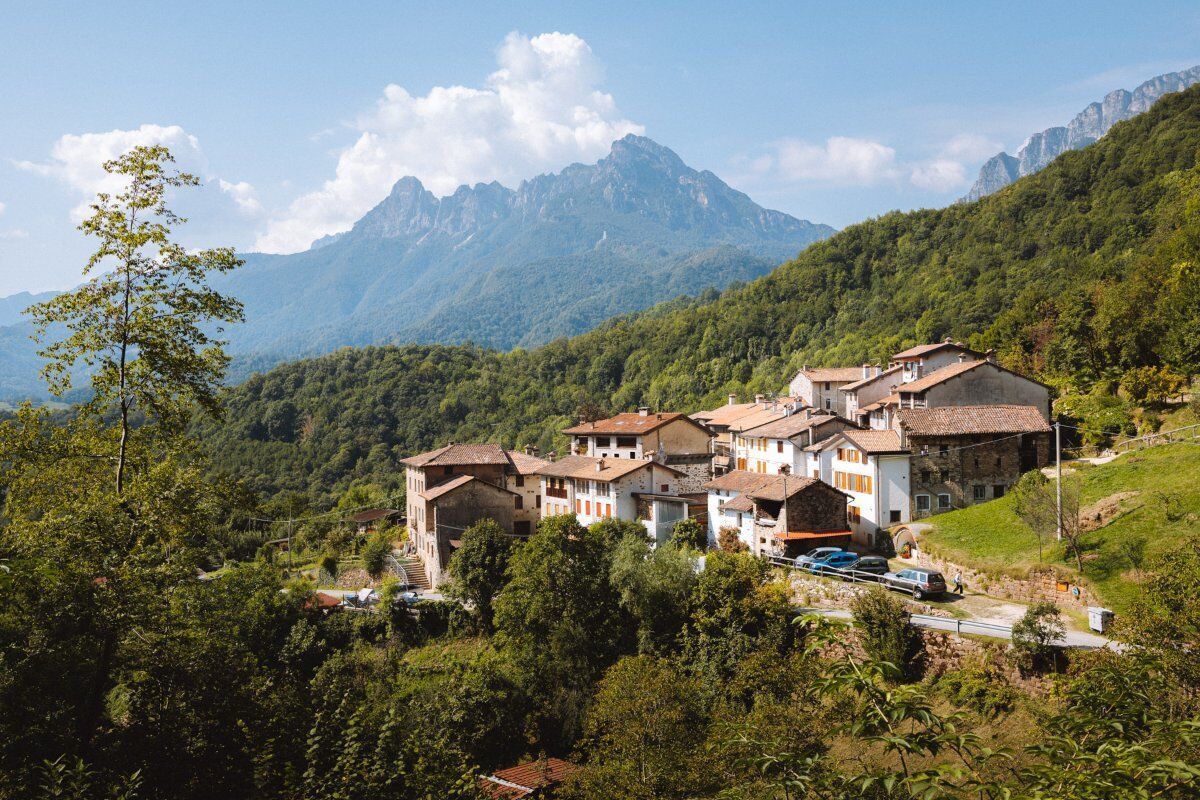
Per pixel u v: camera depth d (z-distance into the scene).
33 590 18.03
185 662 21.45
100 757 18.53
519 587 53.94
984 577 46.81
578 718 46.38
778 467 73.44
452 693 45.78
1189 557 28.05
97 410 23.55
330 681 49.34
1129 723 10.24
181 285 23.53
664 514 68.19
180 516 22.52
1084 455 62.66
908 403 72.31
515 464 85.94
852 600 44.91
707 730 34.31
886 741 8.45
